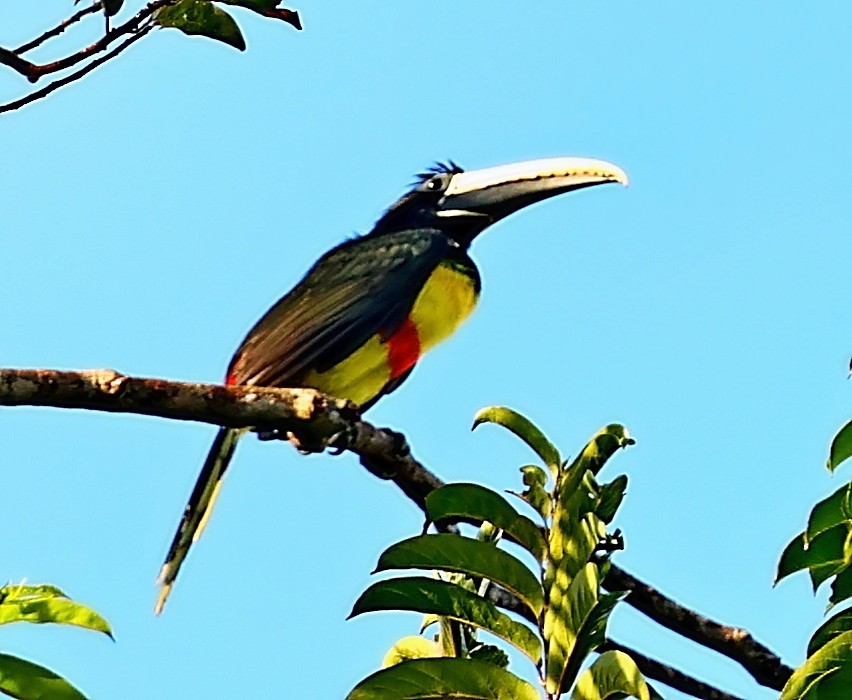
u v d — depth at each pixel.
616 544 7.40
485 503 7.57
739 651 9.77
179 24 8.83
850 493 7.35
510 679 6.87
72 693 6.48
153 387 8.38
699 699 9.82
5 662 6.40
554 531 7.43
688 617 9.81
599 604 6.84
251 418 9.05
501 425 7.84
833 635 6.74
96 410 8.13
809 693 6.19
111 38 8.66
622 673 6.29
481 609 7.19
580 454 7.63
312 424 9.34
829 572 7.80
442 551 7.29
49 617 6.66
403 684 6.85
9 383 7.82
